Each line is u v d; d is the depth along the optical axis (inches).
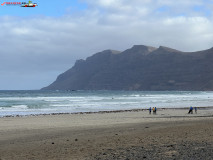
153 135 664.4
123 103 3326.8
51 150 524.4
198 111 2169.0
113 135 710.5
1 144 646.5
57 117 1648.6
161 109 2411.4
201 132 680.4
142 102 3563.0
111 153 451.5
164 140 574.2
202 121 1111.0
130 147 506.0
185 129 758.5
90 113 1991.9
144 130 796.0
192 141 544.1
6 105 2871.6
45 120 1451.8
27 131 930.1
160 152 436.5
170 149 459.8
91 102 3494.1
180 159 379.2
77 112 2106.3
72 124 1192.8
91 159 411.5
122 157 410.0
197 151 432.5
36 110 2309.3
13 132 907.4
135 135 683.4
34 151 523.2
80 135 753.6
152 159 385.1
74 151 498.9
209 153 412.5
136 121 1286.9
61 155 466.0
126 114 1879.9
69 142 622.5
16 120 1451.8
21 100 3944.4
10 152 522.9
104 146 538.6
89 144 576.1
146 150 461.1
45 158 445.7
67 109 2428.6
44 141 662.5
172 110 2287.2
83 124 1182.3
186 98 5059.1
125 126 999.0
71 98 4692.4
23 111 2210.9
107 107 2682.1
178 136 626.2
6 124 1230.3
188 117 1535.4
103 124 1152.8
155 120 1322.6
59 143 615.2
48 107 2635.3
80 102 3486.7
